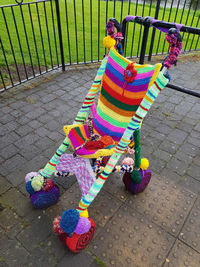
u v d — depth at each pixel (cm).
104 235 201
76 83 422
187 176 259
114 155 171
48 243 195
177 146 298
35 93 390
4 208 220
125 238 200
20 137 301
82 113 203
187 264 185
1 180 246
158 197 234
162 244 197
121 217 216
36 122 327
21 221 210
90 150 176
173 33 149
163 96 395
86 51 548
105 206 224
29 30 615
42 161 269
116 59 175
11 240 197
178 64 499
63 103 369
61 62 477
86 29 668
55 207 221
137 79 164
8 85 407
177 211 222
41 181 205
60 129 317
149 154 284
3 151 280
